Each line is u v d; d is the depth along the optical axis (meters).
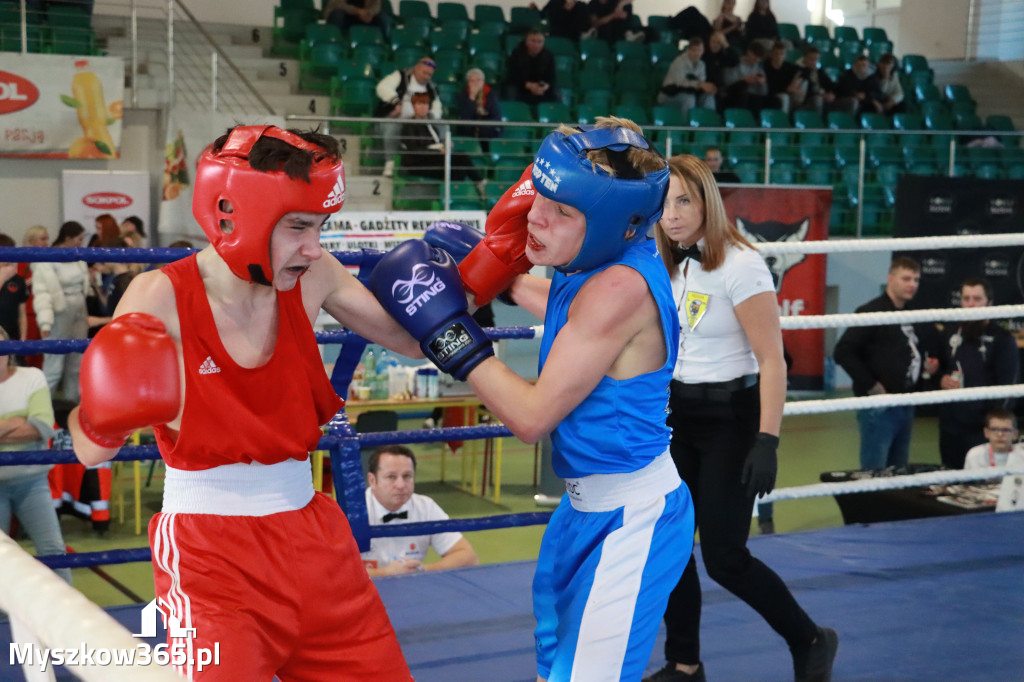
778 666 2.38
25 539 4.99
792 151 10.05
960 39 13.09
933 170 10.53
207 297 1.36
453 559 3.52
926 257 7.77
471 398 6.09
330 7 10.05
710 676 2.32
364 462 5.62
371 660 1.48
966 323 5.42
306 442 1.44
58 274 5.56
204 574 1.35
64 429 5.10
